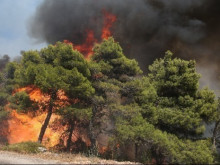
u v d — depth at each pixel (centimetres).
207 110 2153
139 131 2084
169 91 2372
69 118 2545
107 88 2373
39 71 2353
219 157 1983
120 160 2277
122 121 2252
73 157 1962
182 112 2183
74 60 2422
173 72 2312
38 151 2100
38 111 2578
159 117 2239
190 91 2281
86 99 2488
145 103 2391
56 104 2456
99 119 2469
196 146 1973
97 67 2464
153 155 2167
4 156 1800
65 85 2245
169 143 1972
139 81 2483
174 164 1994
